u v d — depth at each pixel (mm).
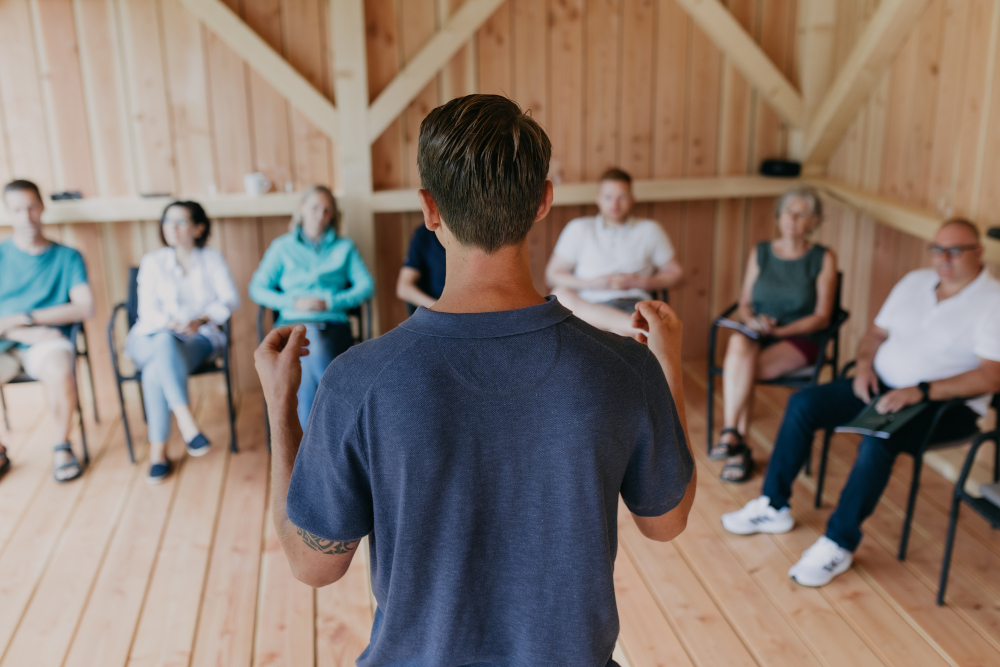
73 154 3842
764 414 3986
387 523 923
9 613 2545
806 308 3434
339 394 889
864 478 2637
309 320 3508
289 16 3846
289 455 1022
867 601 2570
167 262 3553
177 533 2988
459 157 876
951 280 2781
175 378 3352
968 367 2775
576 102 4188
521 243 930
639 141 4305
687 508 1088
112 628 2479
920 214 3551
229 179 4000
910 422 2719
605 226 3846
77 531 2998
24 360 3422
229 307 3580
